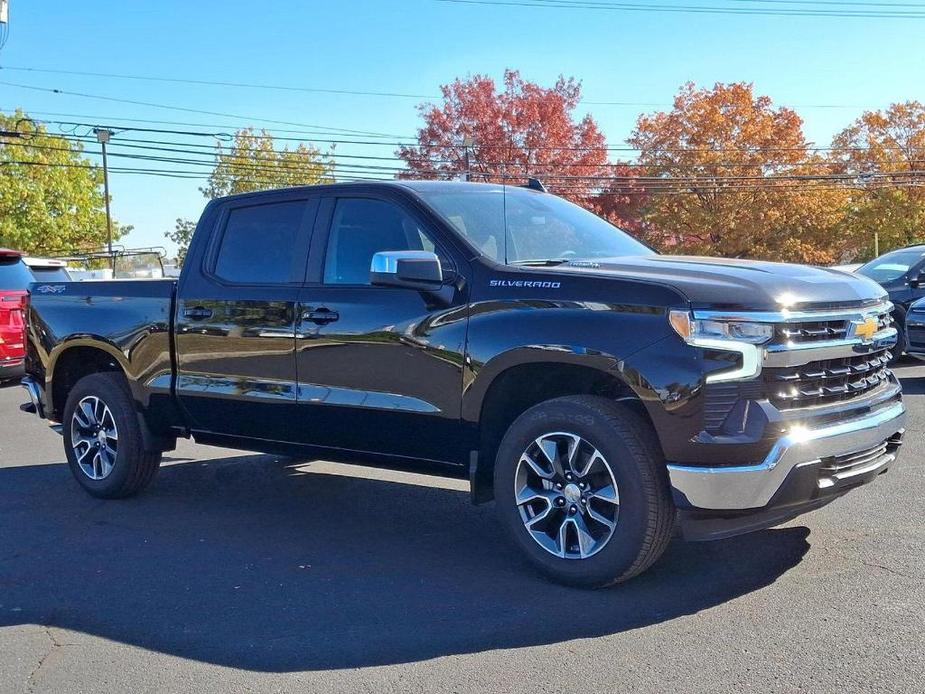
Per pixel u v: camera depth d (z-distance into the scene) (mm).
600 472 4223
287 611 4215
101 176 52719
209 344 5609
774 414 3885
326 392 5062
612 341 4062
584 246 5156
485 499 4742
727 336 3893
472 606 4188
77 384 6441
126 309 6082
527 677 3455
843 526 5148
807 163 40688
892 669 3404
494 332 4402
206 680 3537
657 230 41938
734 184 40188
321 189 5328
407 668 3576
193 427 5895
